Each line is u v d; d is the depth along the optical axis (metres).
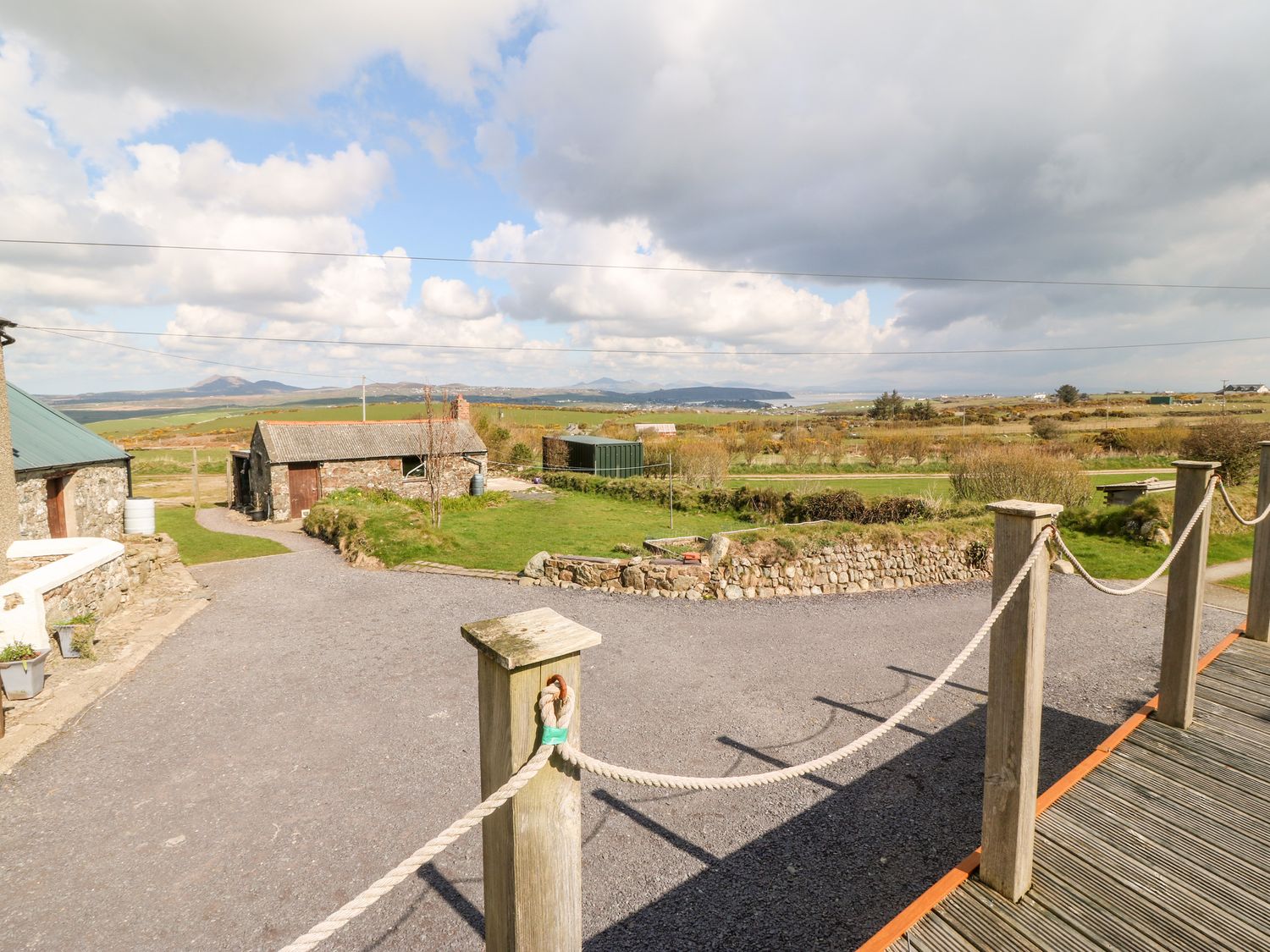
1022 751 2.85
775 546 11.62
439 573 13.09
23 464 13.58
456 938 3.87
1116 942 2.73
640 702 7.06
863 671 7.92
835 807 5.09
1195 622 4.46
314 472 25.12
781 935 3.82
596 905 4.09
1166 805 3.72
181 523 23.38
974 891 3.04
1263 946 2.70
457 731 6.52
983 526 13.10
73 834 4.93
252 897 4.25
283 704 7.18
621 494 25.91
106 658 8.52
